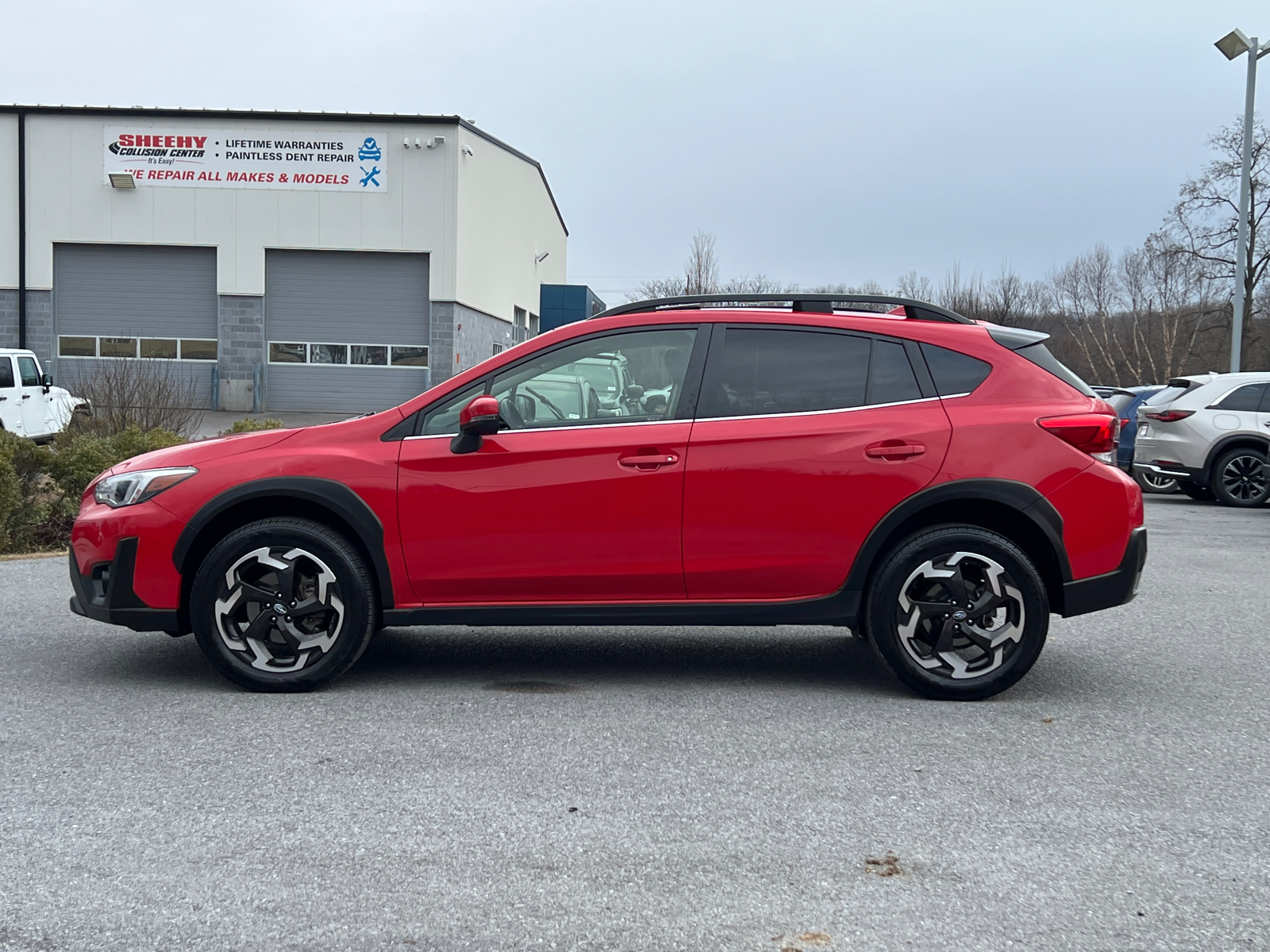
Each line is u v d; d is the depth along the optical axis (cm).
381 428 505
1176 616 714
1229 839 344
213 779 390
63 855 325
